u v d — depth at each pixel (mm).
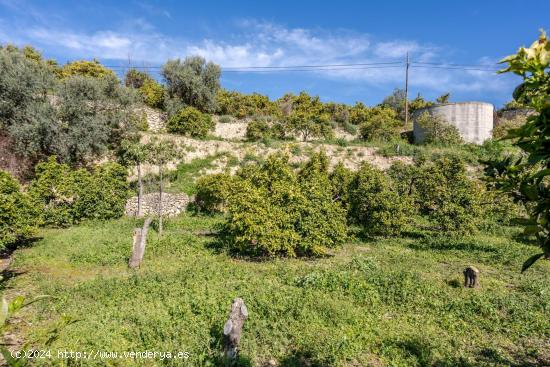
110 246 11953
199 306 6777
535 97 1587
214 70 32250
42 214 15211
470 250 12516
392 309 7262
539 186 1677
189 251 11805
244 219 11477
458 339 6078
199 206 19734
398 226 14438
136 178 22188
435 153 23875
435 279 9195
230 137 29359
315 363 5238
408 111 40656
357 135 30922
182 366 4918
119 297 7473
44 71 22484
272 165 13336
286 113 35656
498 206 15570
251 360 5238
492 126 28656
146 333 5773
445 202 14062
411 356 5379
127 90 24188
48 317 6516
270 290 7867
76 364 4879
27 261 10188
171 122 27312
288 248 11320
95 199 17156
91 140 21312
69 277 9094
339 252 12539
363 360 5391
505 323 6656
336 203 12320
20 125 20203
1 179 11219
